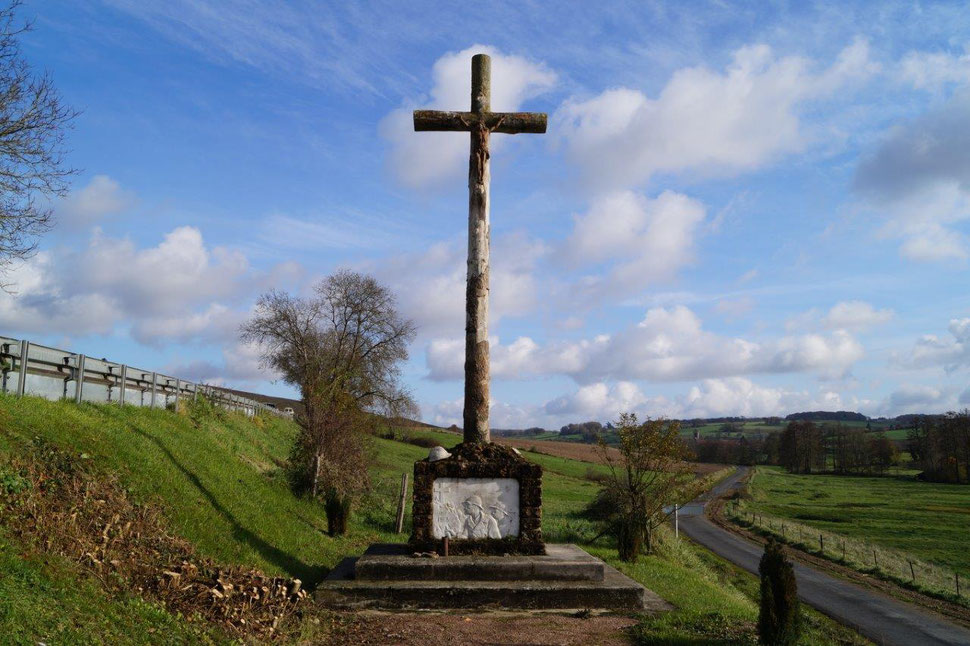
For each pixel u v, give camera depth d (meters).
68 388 16.39
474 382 14.72
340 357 35.59
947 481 84.88
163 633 7.67
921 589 27.48
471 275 15.05
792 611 9.41
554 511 36.22
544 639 10.27
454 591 12.27
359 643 9.80
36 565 7.66
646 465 25.03
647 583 16.23
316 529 19.80
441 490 13.94
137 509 11.88
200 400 26.42
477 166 15.28
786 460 109.56
